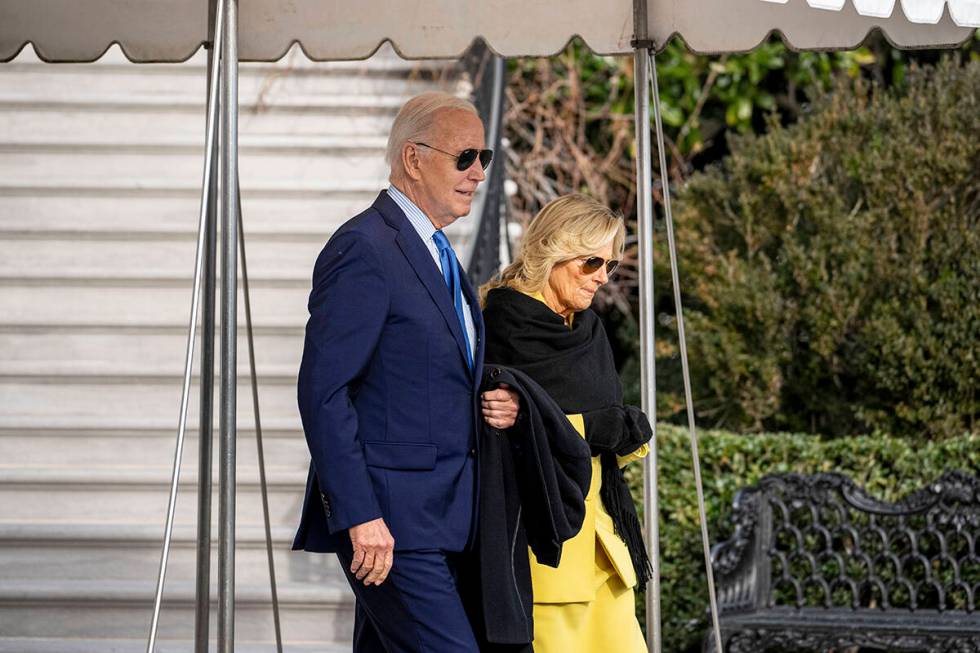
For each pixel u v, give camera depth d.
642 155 11.42
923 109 19.16
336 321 8.16
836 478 15.17
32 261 17.61
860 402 18.97
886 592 14.80
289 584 13.75
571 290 9.63
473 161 8.75
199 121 19.62
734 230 20.66
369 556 8.03
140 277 16.95
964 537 15.22
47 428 15.31
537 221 9.73
